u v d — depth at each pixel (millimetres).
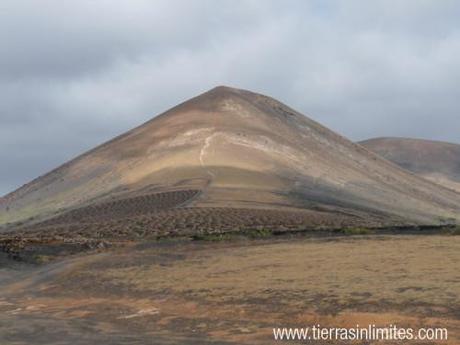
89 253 43312
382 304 18312
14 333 19000
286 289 21828
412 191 148250
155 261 34250
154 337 17500
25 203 142625
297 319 18406
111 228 67125
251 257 32250
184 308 21469
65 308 23953
